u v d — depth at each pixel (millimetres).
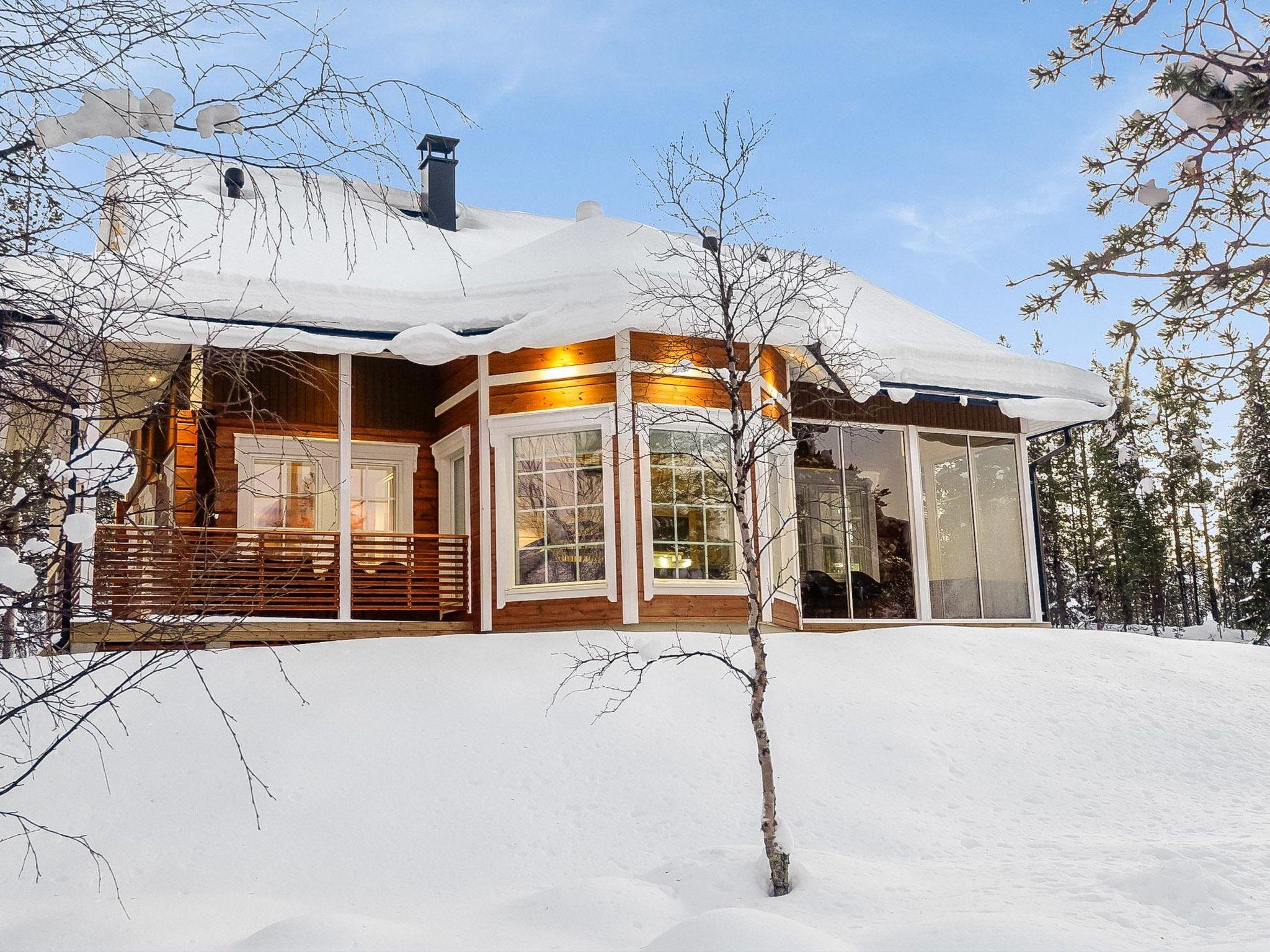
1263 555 34938
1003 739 12719
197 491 15477
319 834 9898
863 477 18359
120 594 12555
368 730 11484
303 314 13898
